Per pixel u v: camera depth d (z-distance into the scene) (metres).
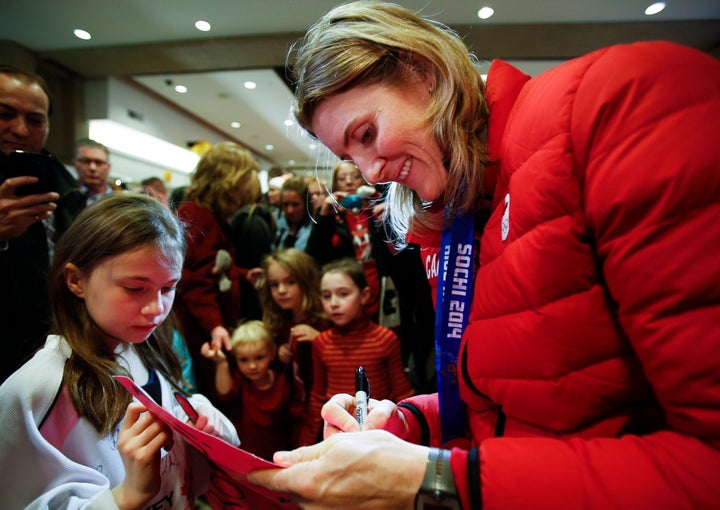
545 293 0.41
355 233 2.18
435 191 0.57
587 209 0.37
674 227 0.31
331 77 0.52
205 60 3.98
